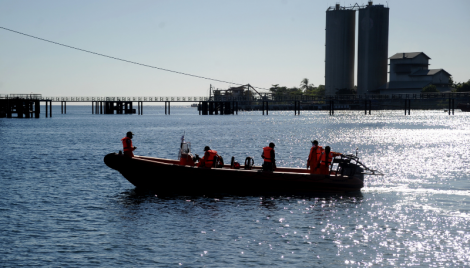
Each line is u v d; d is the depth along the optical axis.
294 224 17.44
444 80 195.00
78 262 13.60
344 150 47.38
